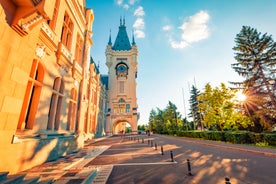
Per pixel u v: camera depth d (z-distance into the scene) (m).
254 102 21.28
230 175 5.70
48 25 7.67
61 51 9.23
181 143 18.64
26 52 5.11
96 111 27.69
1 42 4.12
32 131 6.77
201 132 24.94
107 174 5.90
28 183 4.10
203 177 5.53
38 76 7.67
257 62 22.17
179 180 5.23
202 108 25.88
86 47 14.70
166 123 55.03
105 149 13.21
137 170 6.49
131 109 44.56
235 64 24.30
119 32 58.22
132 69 48.88
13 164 5.12
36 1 4.75
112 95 45.88
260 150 10.84
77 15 12.43
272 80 20.86
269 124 18.55
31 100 7.25
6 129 4.48
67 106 10.67
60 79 9.69
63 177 5.08
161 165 7.36
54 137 8.59
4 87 4.26
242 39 23.91
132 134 42.09
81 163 7.72
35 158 6.74
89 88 20.94
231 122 21.95
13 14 4.54
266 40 21.97
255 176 5.50
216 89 23.67
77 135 12.41
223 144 15.70
